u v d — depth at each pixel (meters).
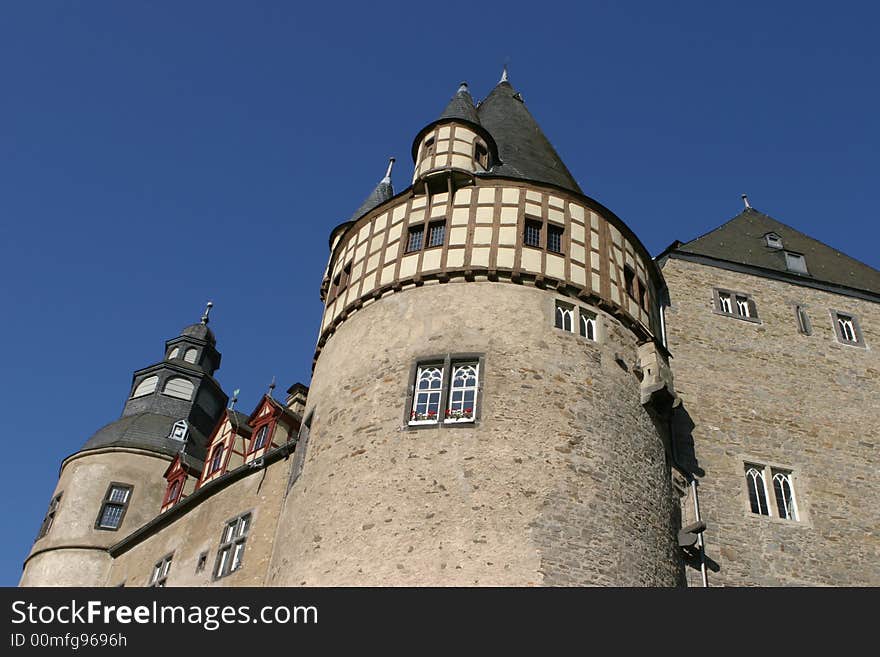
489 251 21.48
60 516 34.31
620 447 19.53
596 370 20.41
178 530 28.50
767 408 24.84
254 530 24.16
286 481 24.34
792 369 26.03
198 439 39.44
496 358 19.67
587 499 18.14
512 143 27.16
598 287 21.78
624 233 23.80
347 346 21.59
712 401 24.52
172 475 34.31
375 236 23.48
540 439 18.53
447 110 25.86
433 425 18.78
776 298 27.89
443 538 17.12
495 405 18.86
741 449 23.75
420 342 20.30
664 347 22.88
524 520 17.34
